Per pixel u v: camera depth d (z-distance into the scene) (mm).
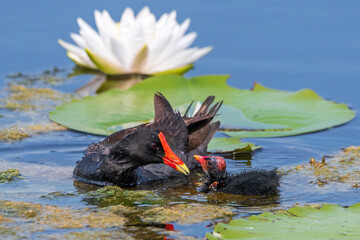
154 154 11133
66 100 16750
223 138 13586
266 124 14430
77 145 13164
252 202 9953
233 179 10859
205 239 8211
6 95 16984
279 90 16750
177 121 12312
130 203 9883
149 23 18828
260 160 12328
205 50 18703
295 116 14836
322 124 14281
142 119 14719
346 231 8016
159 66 18891
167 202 10008
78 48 19016
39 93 17297
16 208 9383
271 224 8312
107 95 16359
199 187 11117
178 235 8352
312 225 8258
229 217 9133
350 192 10281
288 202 9867
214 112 13352
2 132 13852
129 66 18641
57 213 9242
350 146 13039
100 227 8648
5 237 8211
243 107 15547
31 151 12711
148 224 8797
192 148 12633
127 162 11164
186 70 18938
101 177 11156
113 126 14250
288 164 12047
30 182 10922
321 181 10930
